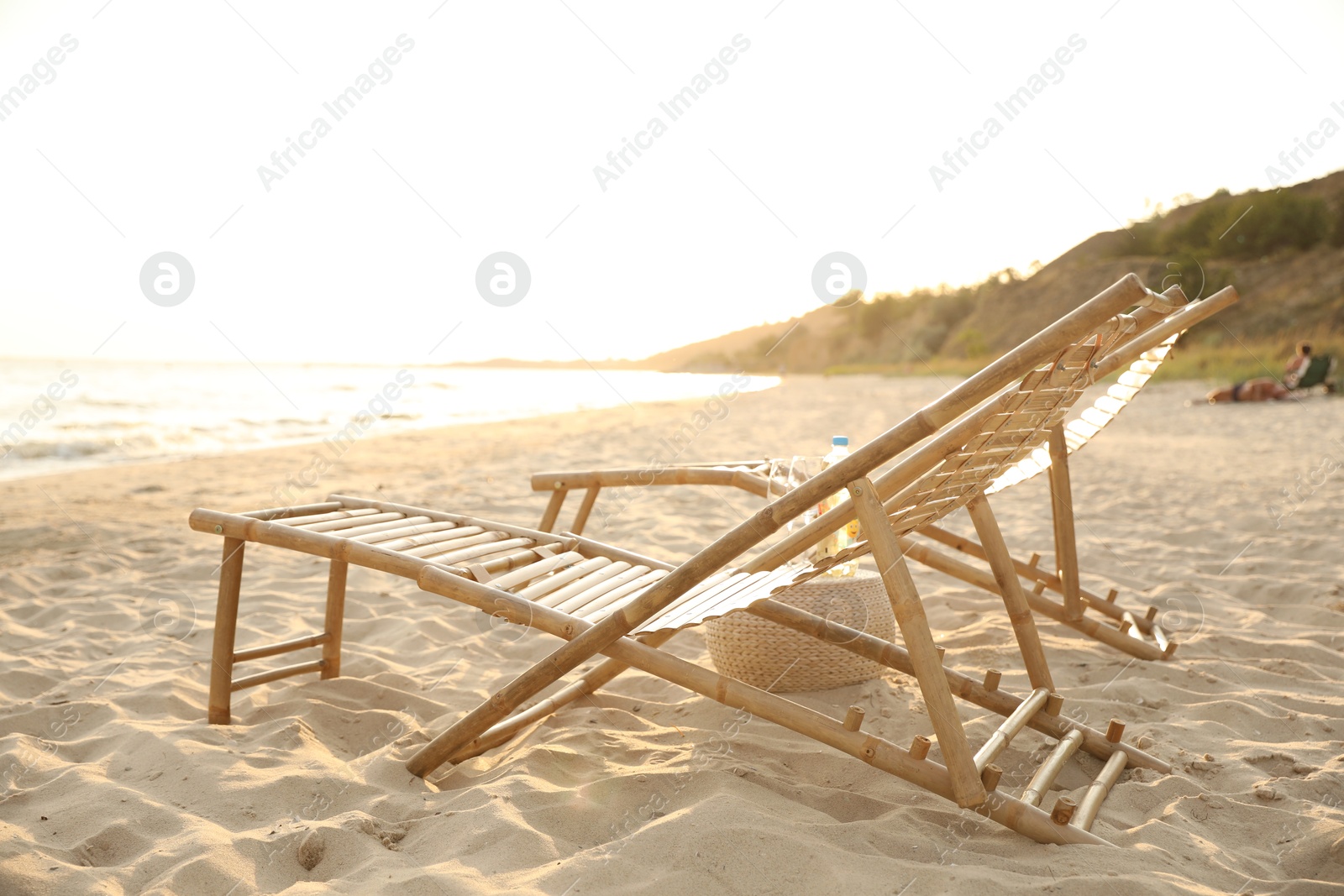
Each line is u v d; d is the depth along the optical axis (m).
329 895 1.56
